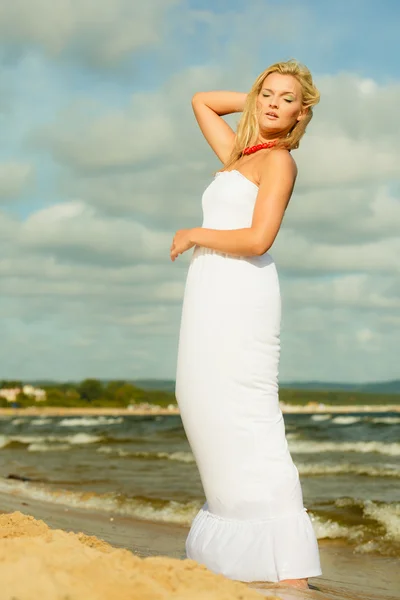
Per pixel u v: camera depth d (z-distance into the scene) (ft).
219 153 10.99
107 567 6.42
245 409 9.18
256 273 9.36
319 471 40.14
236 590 6.71
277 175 9.28
